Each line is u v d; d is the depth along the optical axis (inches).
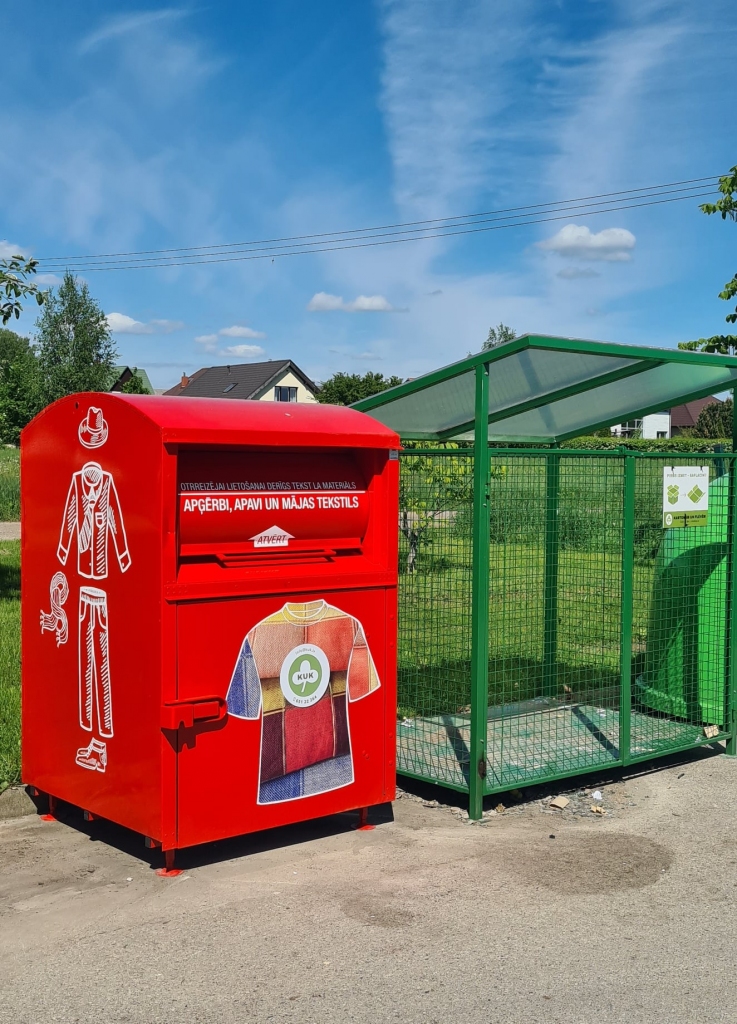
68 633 178.7
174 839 160.2
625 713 223.6
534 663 312.0
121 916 151.4
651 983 134.3
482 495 191.9
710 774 234.1
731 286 577.0
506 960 139.6
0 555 575.5
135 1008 125.7
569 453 208.5
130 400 162.9
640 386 239.9
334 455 185.9
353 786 184.7
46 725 187.5
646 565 312.2
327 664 178.9
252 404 177.9
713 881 169.3
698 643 259.9
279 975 134.2
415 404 228.8
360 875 168.9
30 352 2315.5
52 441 181.2
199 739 162.1
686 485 241.3
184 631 158.4
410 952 141.3
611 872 172.4
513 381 216.2
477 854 179.6
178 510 158.9
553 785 222.7
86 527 172.1
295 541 177.0
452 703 275.1
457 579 254.2
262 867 171.5
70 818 194.4
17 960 137.5
